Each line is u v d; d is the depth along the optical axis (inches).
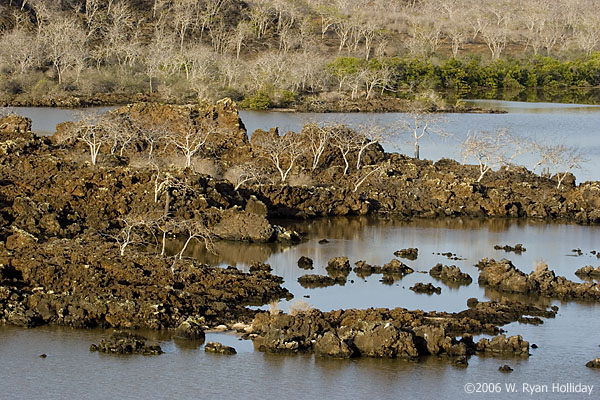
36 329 4377.5
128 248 5433.1
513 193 7751.0
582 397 3843.5
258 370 3976.4
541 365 4163.4
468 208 7411.4
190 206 6378.0
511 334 4564.5
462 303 5064.0
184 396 3727.9
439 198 7509.8
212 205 6545.3
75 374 3900.1
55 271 4862.2
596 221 7283.5
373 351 4160.9
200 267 5206.7
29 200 6048.2
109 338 4244.6
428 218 7244.1
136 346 4163.4
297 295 5068.9
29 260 4948.3
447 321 4579.2
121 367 3983.8
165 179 6496.1
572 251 6304.1
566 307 5078.7
